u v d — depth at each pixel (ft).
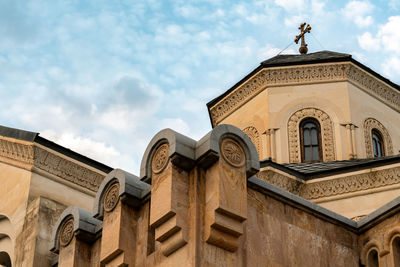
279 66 90.33
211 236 36.35
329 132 86.74
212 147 37.47
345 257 43.29
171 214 36.96
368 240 44.16
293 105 88.74
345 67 89.40
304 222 42.29
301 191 76.54
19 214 56.95
